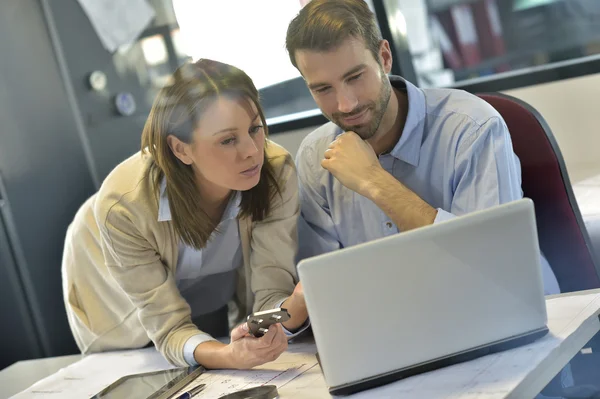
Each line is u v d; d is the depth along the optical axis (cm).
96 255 203
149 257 172
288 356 159
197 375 159
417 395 120
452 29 423
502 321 128
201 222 169
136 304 175
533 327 129
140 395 150
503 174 169
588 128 272
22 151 299
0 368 307
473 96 180
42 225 304
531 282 127
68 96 306
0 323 306
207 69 157
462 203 173
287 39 170
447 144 178
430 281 124
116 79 304
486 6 412
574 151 275
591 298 145
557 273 198
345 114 171
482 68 426
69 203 309
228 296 202
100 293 204
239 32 292
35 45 302
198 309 199
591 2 377
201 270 185
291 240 180
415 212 163
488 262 125
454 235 123
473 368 125
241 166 158
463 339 128
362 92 167
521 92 282
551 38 397
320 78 166
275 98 313
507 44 416
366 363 126
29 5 301
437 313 126
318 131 198
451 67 421
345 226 191
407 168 185
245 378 151
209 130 155
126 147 305
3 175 295
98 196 171
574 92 271
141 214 166
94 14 298
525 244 125
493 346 128
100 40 300
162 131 158
